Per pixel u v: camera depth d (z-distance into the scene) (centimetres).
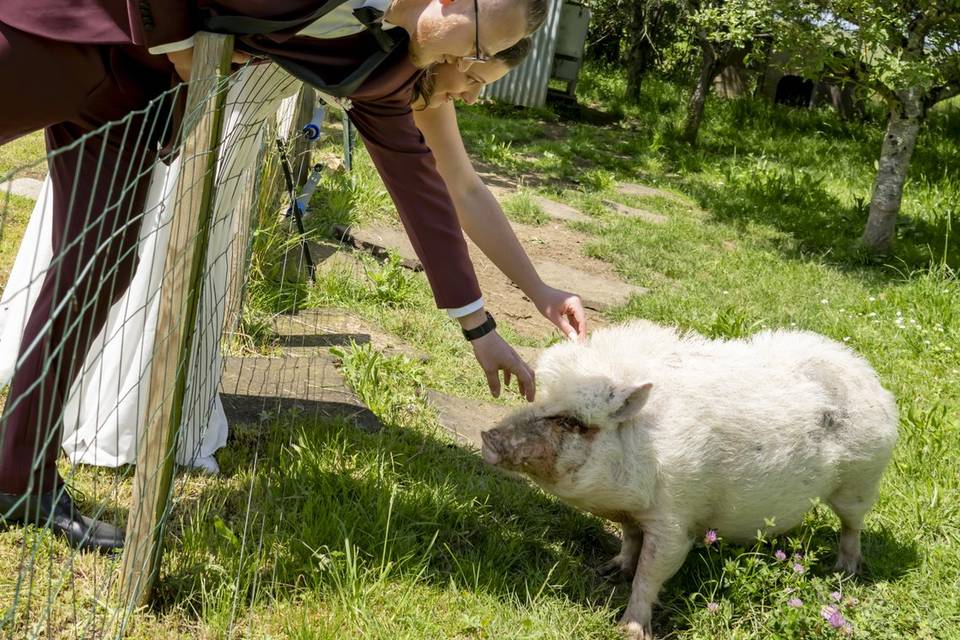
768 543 369
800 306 805
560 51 1802
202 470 364
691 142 1644
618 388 321
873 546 400
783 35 990
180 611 284
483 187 361
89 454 355
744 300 809
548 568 352
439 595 317
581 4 1797
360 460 388
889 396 383
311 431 403
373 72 271
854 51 997
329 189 828
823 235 1122
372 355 500
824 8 998
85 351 300
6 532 302
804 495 356
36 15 256
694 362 355
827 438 356
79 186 289
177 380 266
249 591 297
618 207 1161
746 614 328
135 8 249
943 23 1005
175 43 256
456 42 262
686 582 358
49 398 295
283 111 639
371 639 286
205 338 362
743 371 354
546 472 328
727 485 337
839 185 1442
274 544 316
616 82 2028
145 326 333
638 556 361
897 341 716
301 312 584
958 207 1291
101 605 275
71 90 270
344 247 738
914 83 926
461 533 359
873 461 369
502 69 280
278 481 362
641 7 1866
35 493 303
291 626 283
